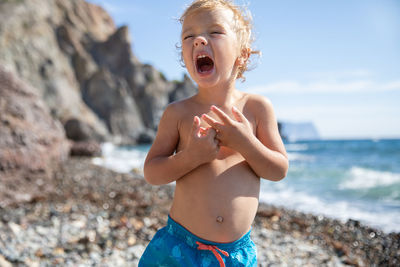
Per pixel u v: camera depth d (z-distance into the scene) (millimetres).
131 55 61062
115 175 12203
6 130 6875
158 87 60812
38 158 7297
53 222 4840
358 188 11164
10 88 7934
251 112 1756
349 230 5984
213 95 1739
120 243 4199
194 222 1608
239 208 1614
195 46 1558
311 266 3963
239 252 1624
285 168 1651
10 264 3373
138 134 55219
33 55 47188
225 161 1646
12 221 4801
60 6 58969
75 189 8367
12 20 46906
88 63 56031
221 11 1607
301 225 6211
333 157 28656
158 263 1646
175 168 1575
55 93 47344
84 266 3475
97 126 50812
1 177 6422
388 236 5641
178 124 1764
